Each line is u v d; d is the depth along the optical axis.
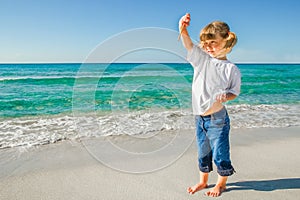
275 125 4.92
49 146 3.61
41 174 2.73
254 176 2.71
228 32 2.24
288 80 16.97
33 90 10.47
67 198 2.27
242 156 3.27
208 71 2.25
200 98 2.29
